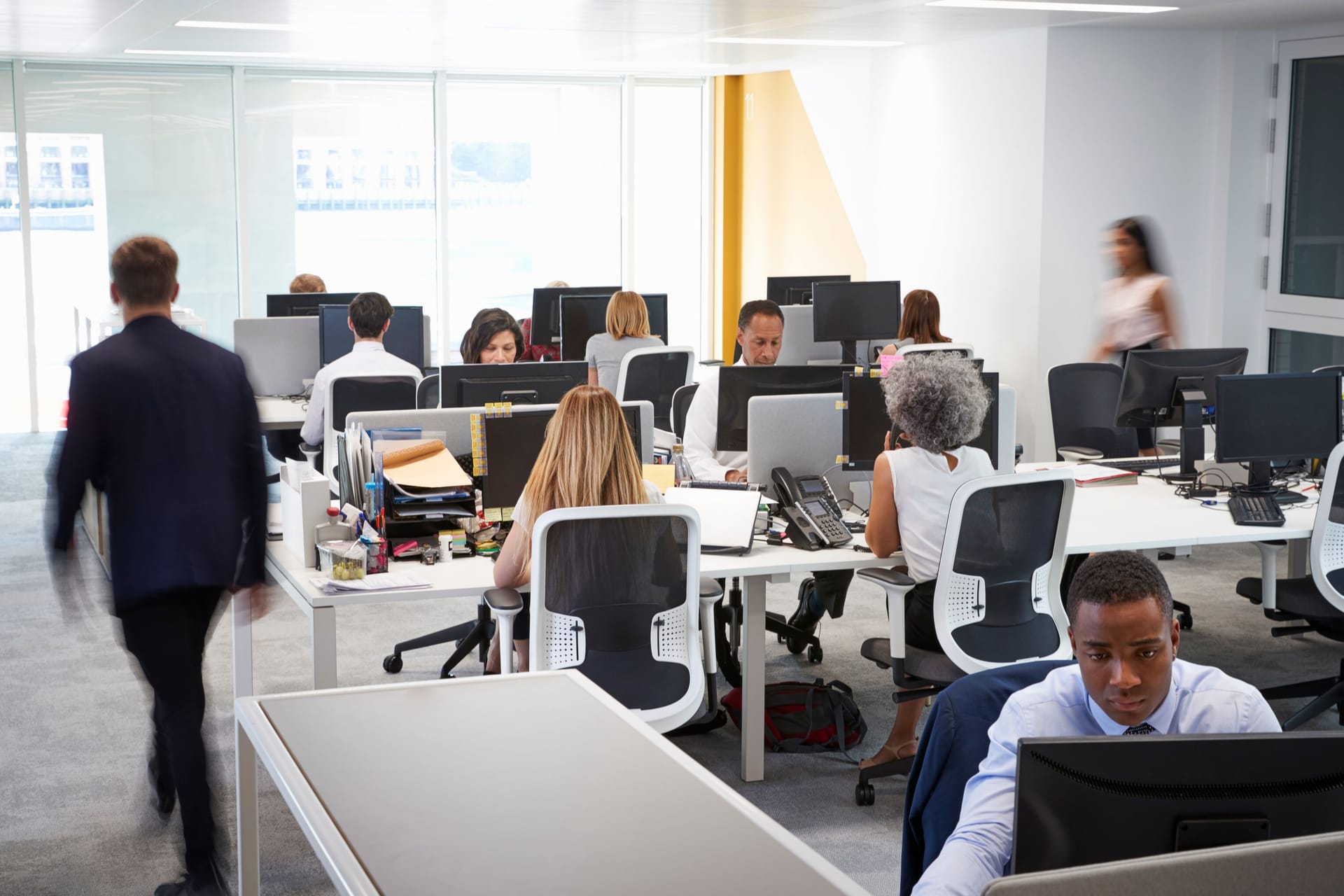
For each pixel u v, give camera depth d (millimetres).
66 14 6746
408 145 10773
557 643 3068
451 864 854
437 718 1173
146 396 2799
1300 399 4637
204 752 2961
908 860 1986
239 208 10242
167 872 3135
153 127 9938
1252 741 1219
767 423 4281
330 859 865
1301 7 6699
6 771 3744
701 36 8336
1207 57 7914
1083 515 4375
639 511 3012
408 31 7840
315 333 7043
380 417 3959
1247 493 4633
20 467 8391
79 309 9914
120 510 2822
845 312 8078
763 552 3828
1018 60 7945
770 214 11422
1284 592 4234
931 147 8914
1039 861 1233
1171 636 1715
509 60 10008
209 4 6387
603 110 11367
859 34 8211
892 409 3678
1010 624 3537
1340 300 7430
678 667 3162
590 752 1080
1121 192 7926
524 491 3252
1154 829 1223
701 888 818
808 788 3814
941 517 3582
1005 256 8188
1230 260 8023
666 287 12023
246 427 2938
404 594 3318
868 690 4609
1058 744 1216
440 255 10969
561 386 4723
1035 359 7965
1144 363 5020
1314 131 7617
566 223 11430
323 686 3322
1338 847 837
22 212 9633
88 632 5043
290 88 10297
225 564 2881
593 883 826
